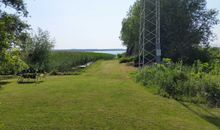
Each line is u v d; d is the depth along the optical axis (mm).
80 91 20922
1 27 5688
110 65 54500
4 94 20172
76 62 59281
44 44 49781
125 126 11906
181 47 50031
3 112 14195
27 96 19016
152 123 12438
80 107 15344
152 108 15445
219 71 25422
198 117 14156
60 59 53844
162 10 50438
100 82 26781
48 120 12664
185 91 19297
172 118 13508
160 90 19828
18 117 13180
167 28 50188
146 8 41656
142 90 21484
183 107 16188
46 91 21203
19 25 25078
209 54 52438
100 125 11969
